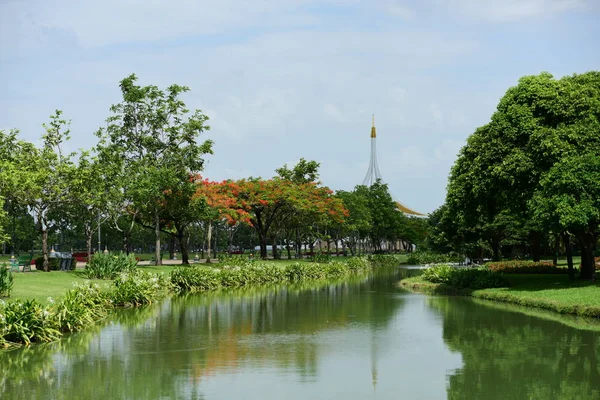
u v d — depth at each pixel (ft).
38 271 125.49
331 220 240.32
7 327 65.00
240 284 154.20
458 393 47.47
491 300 107.86
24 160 122.93
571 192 96.63
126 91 160.15
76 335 72.84
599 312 81.82
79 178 123.95
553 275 135.13
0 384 50.11
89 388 48.85
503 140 107.65
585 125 101.81
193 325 81.15
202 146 163.32
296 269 176.76
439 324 80.94
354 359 59.47
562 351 62.08
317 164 256.93
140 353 62.18
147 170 151.94
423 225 380.17
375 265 264.31
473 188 109.50
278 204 213.87
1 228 118.32
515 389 48.44
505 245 224.33
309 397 46.39
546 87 108.27
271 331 76.07
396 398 46.29
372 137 410.93
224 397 46.32
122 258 125.90
